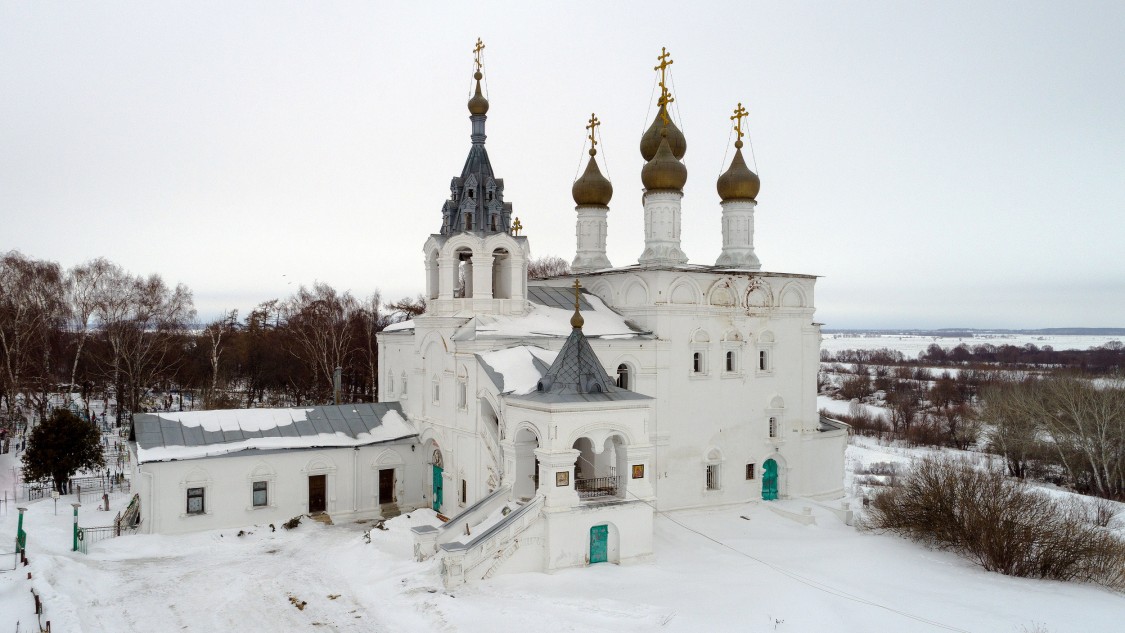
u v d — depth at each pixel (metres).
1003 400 70.12
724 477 41.41
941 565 32.97
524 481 32.06
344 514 38.69
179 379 84.19
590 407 29.28
